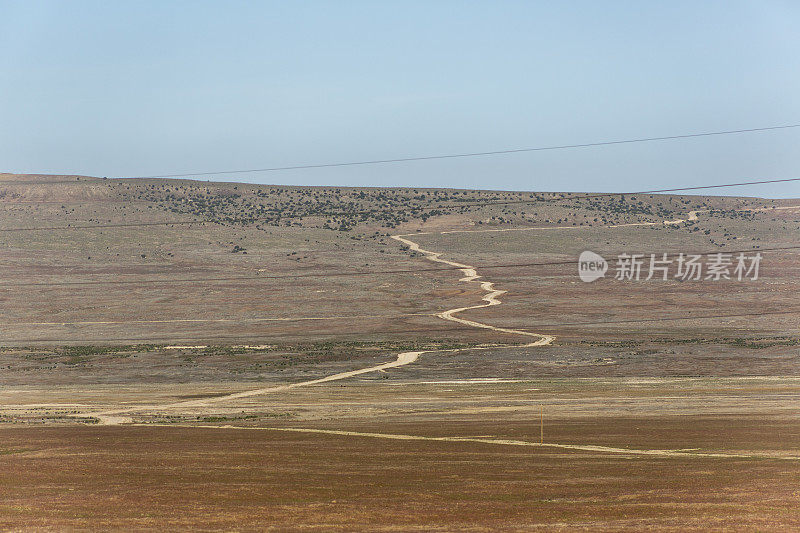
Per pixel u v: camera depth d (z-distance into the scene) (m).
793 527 21.12
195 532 21.23
